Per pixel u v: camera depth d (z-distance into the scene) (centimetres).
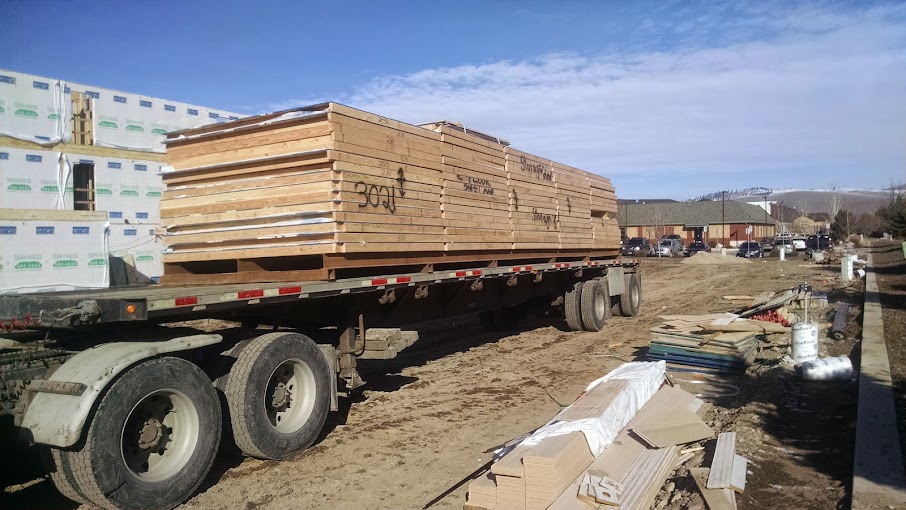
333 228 682
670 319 1160
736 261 4419
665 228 8538
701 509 458
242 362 595
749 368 979
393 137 789
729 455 550
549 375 988
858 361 945
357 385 763
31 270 1222
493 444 664
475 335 1398
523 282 1218
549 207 1260
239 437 588
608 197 1634
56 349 520
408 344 802
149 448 509
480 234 986
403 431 711
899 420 639
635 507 450
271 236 722
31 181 1301
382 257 772
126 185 1467
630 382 661
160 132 1577
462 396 861
